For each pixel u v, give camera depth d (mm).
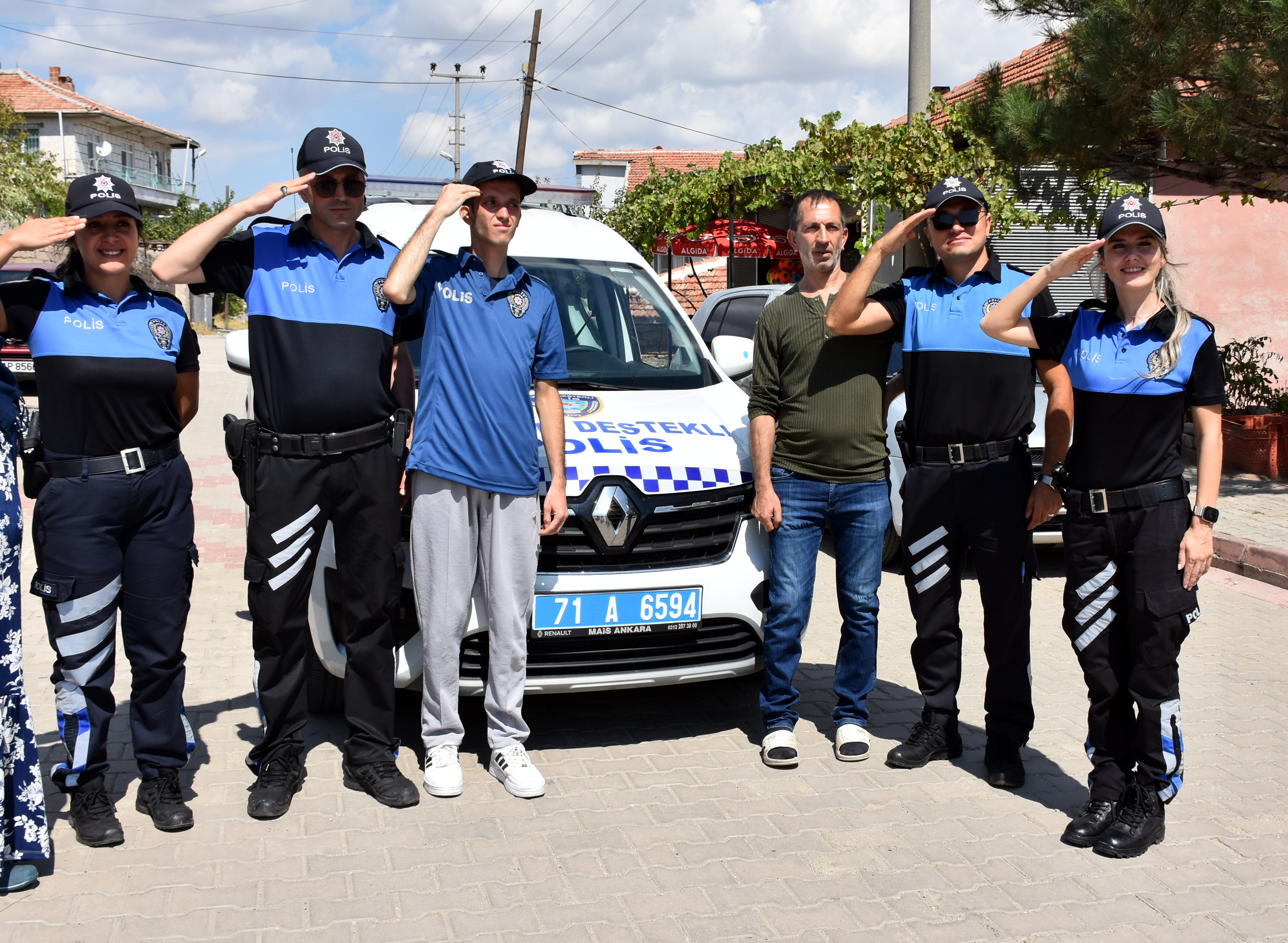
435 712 3783
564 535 3879
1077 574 3502
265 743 3691
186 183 62500
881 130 12406
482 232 3605
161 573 3424
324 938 2861
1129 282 3305
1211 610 6277
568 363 4832
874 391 4004
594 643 3938
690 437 4273
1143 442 3357
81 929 2875
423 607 3721
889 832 3545
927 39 11617
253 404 3590
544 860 3309
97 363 3207
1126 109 7652
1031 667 5250
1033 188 9883
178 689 3537
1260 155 7855
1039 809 3734
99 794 3408
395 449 3594
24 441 3211
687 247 15672
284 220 3646
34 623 5598
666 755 4145
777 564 4051
